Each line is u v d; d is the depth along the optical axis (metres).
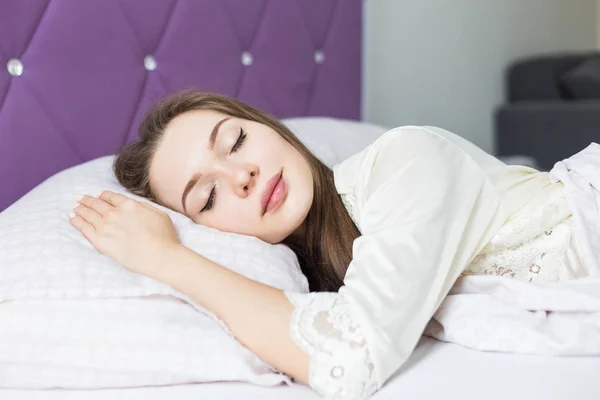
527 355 0.96
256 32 2.05
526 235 1.14
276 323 0.93
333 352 0.89
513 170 1.20
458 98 3.23
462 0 3.22
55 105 1.55
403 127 1.16
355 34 2.42
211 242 1.10
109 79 1.65
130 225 1.08
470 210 1.08
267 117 1.29
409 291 0.95
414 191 1.05
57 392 0.98
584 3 4.28
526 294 1.04
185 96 1.27
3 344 0.97
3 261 1.03
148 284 1.00
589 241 1.11
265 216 1.15
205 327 0.98
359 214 1.16
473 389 0.86
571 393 0.82
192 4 1.84
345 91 2.39
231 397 0.92
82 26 1.58
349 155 1.66
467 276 1.11
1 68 1.47
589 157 1.21
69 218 1.14
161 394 0.95
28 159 1.50
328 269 1.23
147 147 1.26
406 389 0.89
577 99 3.48
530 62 3.53
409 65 2.91
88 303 0.99
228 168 1.14
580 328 0.95
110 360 0.97
